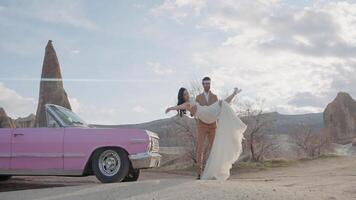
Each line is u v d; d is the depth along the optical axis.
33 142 10.17
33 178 13.68
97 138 10.04
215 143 10.00
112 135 10.03
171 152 28.23
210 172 9.88
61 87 35.00
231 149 10.05
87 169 10.17
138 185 8.39
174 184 8.34
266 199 7.11
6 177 12.74
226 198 7.11
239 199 7.05
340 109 75.06
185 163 26.69
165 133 28.61
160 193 7.60
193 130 27.39
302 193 7.96
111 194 7.75
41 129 10.28
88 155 10.00
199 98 10.24
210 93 10.29
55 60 35.16
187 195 7.34
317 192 8.38
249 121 29.92
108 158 10.05
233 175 19.59
